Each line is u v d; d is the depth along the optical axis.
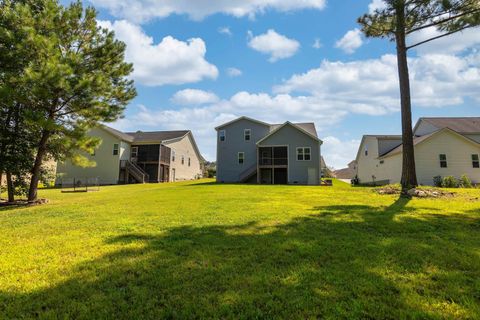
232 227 5.47
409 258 3.54
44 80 9.59
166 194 13.17
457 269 3.18
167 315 2.30
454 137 21.05
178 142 34.56
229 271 3.19
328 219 6.16
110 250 4.05
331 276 3.00
